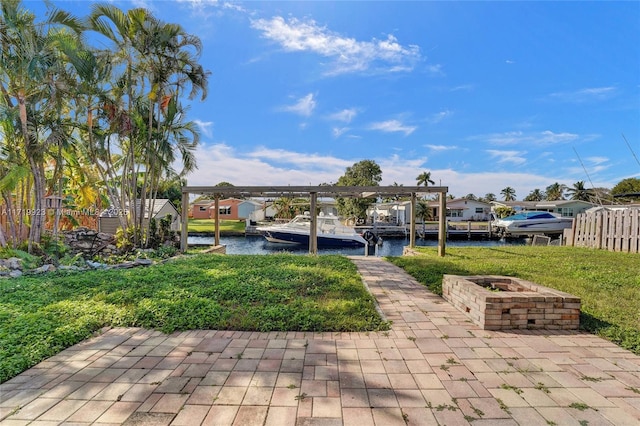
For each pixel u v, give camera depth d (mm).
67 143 9391
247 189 10805
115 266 8086
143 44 10242
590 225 12664
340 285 5633
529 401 2328
